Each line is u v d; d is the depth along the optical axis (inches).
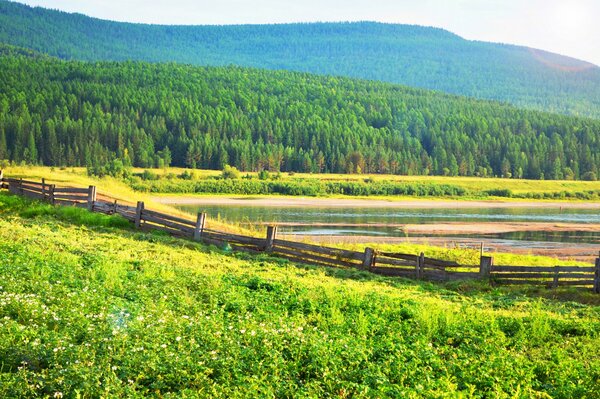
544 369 519.5
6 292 557.6
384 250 1364.4
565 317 758.5
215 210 3902.6
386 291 879.7
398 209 4552.2
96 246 986.7
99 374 398.3
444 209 4734.3
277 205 4574.3
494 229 3026.6
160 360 437.7
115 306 561.6
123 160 6879.9
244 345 498.0
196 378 417.1
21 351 427.2
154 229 1227.2
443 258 1318.9
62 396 378.6
